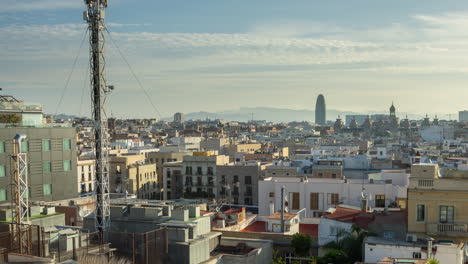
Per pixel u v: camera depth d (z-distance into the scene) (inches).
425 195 2020.2
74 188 3489.2
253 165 5506.9
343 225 2261.3
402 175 3759.8
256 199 5408.5
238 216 2632.9
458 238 1958.7
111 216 2062.0
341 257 2036.2
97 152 2123.5
